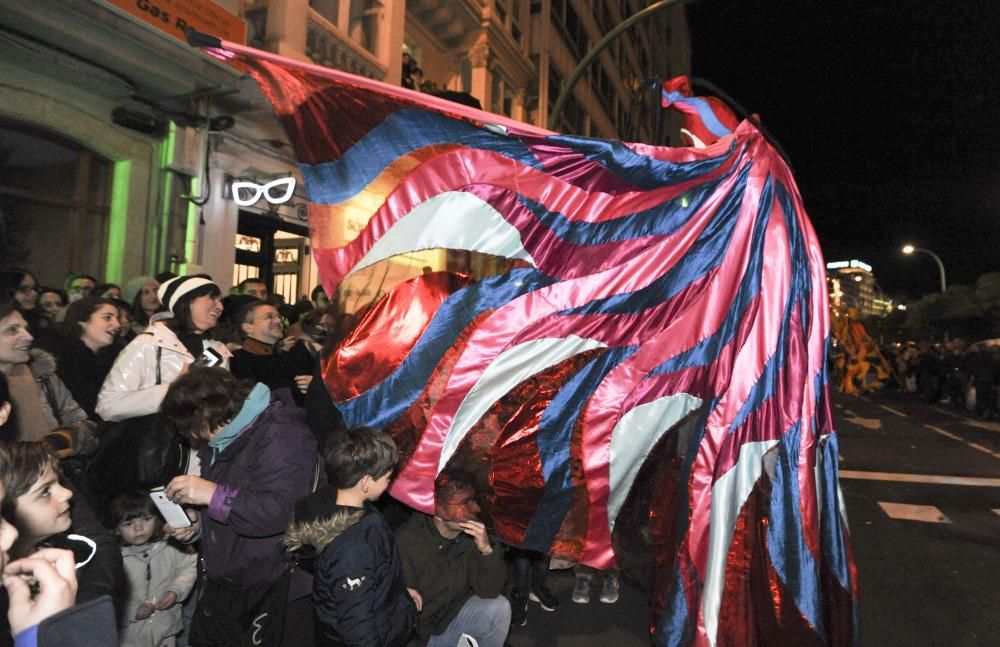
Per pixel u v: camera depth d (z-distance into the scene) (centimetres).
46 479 170
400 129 279
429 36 1505
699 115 392
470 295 291
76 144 748
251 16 915
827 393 307
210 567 251
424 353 284
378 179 275
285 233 1094
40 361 295
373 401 279
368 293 281
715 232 309
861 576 489
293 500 244
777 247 307
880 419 1428
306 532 215
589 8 2655
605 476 301
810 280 314
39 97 684
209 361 331
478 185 286
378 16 1145
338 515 217
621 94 3344
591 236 298
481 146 287
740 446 289
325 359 275
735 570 279
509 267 294
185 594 300
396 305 284
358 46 1066
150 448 266
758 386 294
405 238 276
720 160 312
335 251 268
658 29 4719
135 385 302
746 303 303
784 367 298
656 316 303
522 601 395
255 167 953
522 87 1869
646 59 4159
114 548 201
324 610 212
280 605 245
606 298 299
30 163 703
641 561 306
